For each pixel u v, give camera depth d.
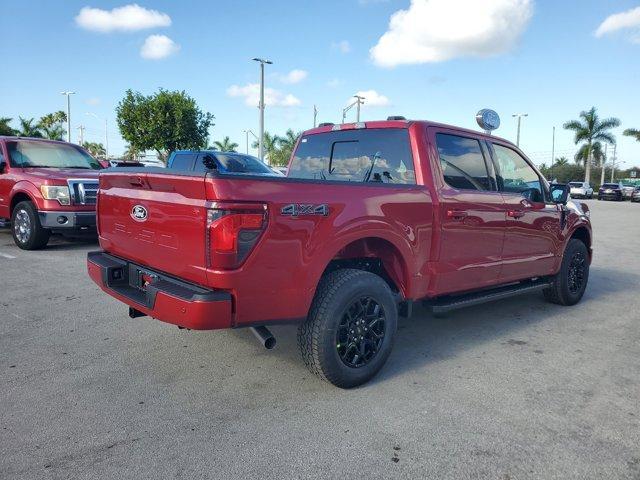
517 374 4.00
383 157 4.39
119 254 3.99
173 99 29.94
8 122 47.69
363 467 2.71
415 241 3.96
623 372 4.09
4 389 3.53
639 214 24.06
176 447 2.86
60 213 8.27
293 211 3.17
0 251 8.59
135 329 4.80
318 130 4.97
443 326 5.22
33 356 4.12
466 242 4.44
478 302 4.68
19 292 6.00
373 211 3.61
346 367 3.56
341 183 3.49
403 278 4.01
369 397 3.53
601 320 5.59
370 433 3.05
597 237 13.79
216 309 2.98
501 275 4.95
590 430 3.15
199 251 3.07
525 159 5.36
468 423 3.20
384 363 3.83
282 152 50.88
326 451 2.85
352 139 4.64
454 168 4.41
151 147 30.75
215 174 2.95
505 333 5.04
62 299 5.74
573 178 78.25
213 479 2.58
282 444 2.91
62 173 8.66
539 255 5.45
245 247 3.01
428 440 2.98
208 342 4.50
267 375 3.85
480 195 4.56
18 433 2.96
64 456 2.75
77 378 3.73
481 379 3.89
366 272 3.68
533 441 3.00
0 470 2.61
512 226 4.96
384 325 3.77
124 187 3.79
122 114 30.30
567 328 5.27
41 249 8.81
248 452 2.82
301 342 3.53
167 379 3.74
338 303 3.44
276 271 3.14
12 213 8.95
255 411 3.29
